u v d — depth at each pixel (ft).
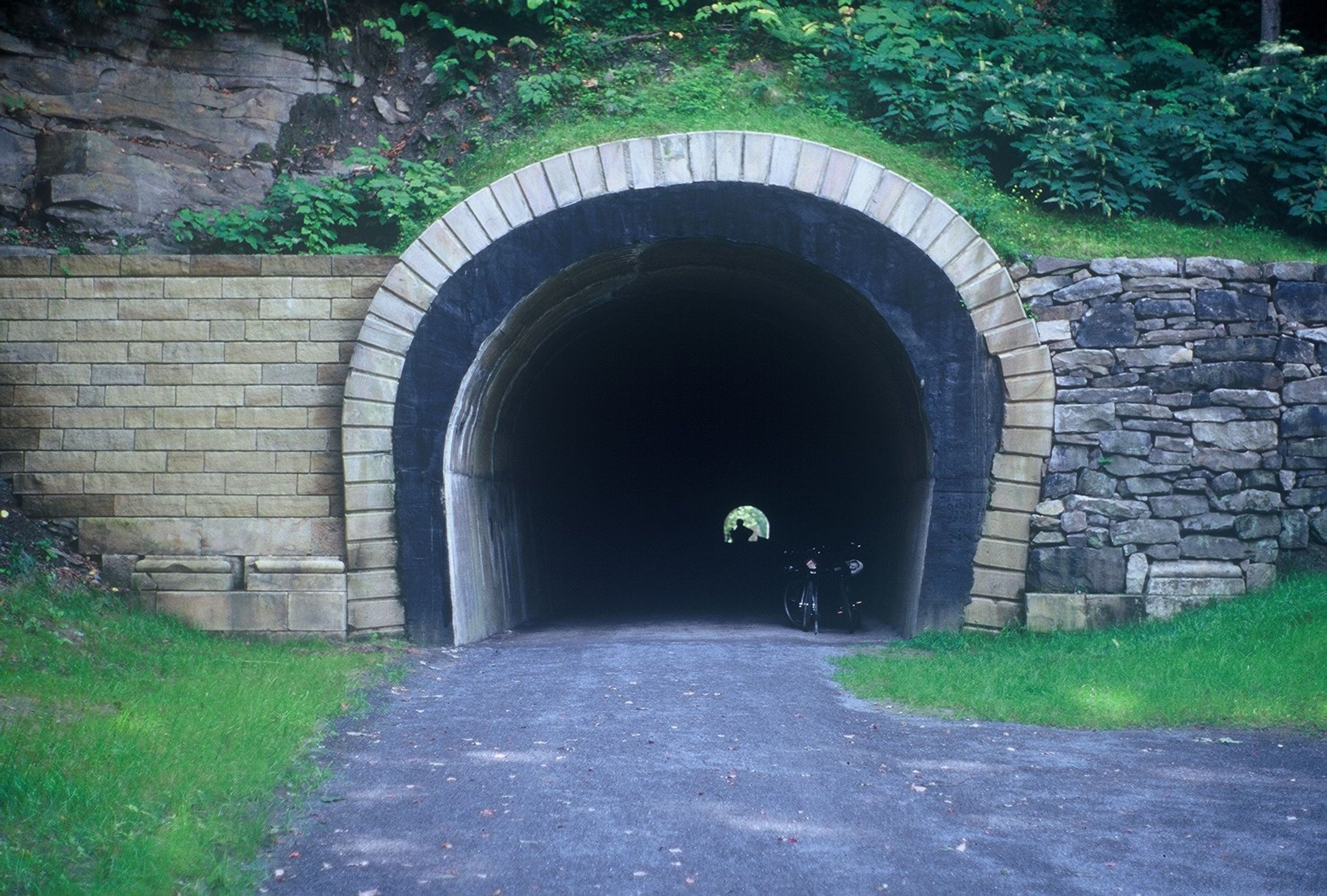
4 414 39.47
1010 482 39.52
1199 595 39.09
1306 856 16.84
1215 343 39.65
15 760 18.28
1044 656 34.73
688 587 79.61
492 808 18.92
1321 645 31.48
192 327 39.75
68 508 39.32
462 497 42.47
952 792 20.17
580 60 52.34
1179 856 16.81
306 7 52.90
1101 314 39.75
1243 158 45.57
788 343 56.34
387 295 39.42
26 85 47.34
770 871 15.98
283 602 39.01
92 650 31.04
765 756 22.50
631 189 40.40
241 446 39.58
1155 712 26.71
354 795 19.63
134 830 16.25
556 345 51.39
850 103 50.08
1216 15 59.88
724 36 53.47
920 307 40.11
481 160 47.47
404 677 32.04
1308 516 39.47
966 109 47.39
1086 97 49.44
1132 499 39.45
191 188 47.98
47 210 44.91
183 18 50.11
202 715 23.27
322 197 44.80
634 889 15.26
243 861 16.05
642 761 22.08
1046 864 16.44
